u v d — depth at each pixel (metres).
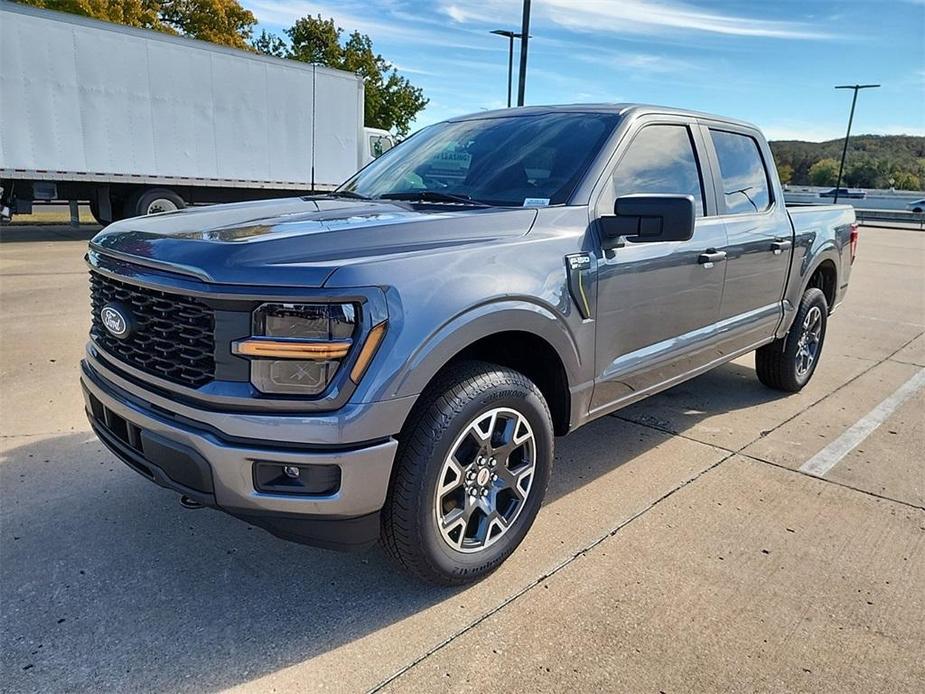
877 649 2.46
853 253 5.84
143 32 13.32
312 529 2.34
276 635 2.46
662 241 2.99
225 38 34.84
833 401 5.26
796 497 3.62
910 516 3.44
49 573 2.76
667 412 4.91
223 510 2.35
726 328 4.13
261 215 2.85
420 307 2.32
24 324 6.54
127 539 3.02
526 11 14.20
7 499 3.32
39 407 4.49
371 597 2.68
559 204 3.05
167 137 13.99
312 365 2.18
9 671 2.24
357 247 2.41
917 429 4.67
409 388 2.29
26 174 12.41
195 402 2.30
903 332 7.93
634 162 3.43
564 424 3.11
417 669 2.30
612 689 2.23
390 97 41.22
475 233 2.71
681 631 2.52
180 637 2.43
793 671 2.33
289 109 15.77
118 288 2.59
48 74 12.38
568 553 3.02
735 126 4.38
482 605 2.65
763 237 4.33
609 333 3.18
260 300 2.17
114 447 2.69
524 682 2.25
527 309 2.67
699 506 3.49
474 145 3.67
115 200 14.84
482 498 2.72
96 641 2.39
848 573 2.92
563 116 3.63
